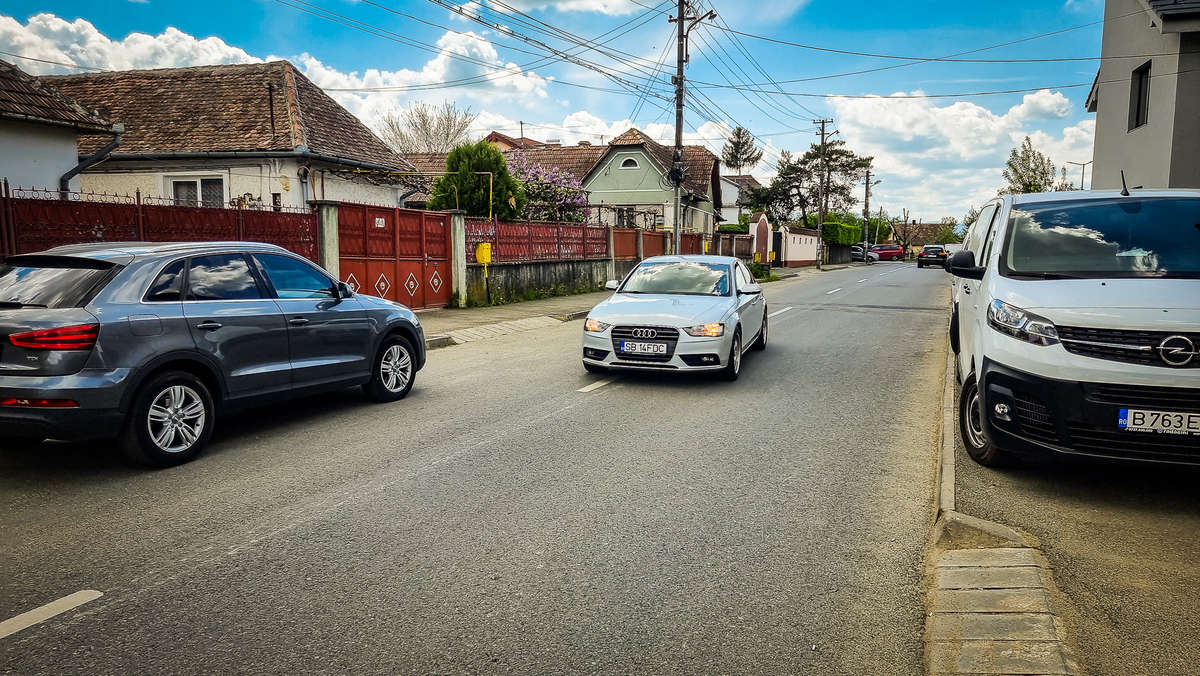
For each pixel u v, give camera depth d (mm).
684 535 4113
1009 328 4695
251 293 6145
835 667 2842
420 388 8359
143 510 4469
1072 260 5105
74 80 20828
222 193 17484
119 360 4992
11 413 4734
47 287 5105
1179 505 4402
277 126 17672
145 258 5453
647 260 10320
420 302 15484
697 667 2836
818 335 13141
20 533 4102
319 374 6680
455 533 4133
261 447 5887
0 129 11859
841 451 5797
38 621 3141
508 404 7492
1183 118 14211
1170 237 5125
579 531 4168
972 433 5301
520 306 17688
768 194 72062
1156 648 2871
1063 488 4691
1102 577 3477
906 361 10234
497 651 2943
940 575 3520
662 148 46375
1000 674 2689
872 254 66875
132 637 3025
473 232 17203
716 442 6047
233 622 3154
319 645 2980
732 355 8492
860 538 4082
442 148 56438
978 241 7141
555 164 45375
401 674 2781
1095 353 4316
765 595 3420
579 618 3205
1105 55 18781
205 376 5684
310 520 4320
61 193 9797
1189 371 4125
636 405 7441
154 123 18234
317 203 12305
